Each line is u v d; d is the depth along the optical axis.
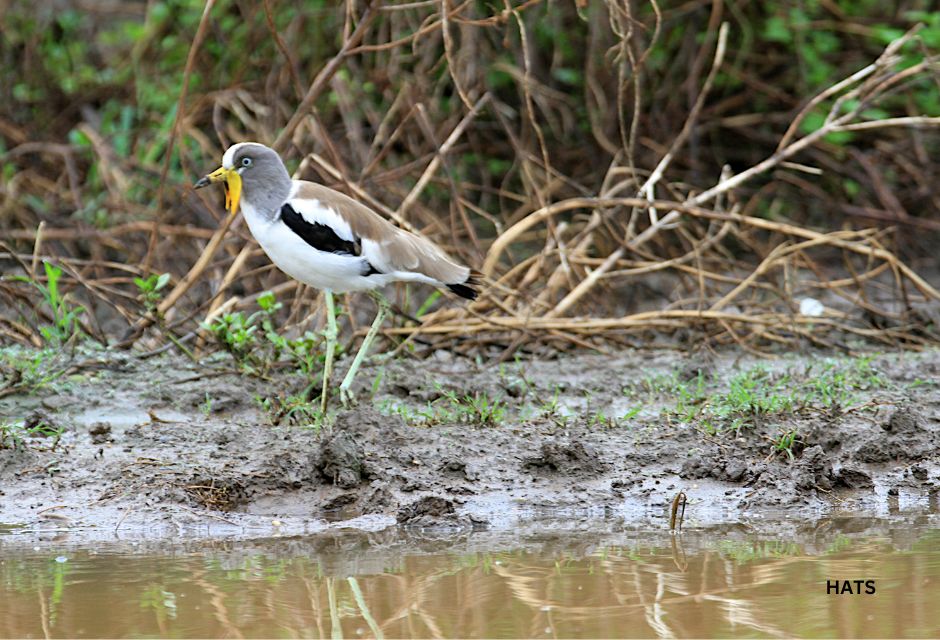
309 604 7.30
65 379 11.36
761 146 18.67
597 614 7.12
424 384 11.39
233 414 10.92
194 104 16.88
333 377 11.36
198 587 7.56
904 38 14.48
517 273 14.43
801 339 13.55
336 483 9.30
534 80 17.59
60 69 19.09
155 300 12.18
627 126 17.83
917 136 17.59
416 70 16.59
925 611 7.11
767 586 7.61
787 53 18.73
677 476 9.71
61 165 18.06
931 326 14.16
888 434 10.27
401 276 10.52
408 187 16.92
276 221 10.27
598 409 11.09
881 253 14.01
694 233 17.02
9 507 8.95
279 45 13.91
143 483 9.19
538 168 17.77
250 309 14.48
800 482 9.50
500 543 8.49
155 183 16.73
